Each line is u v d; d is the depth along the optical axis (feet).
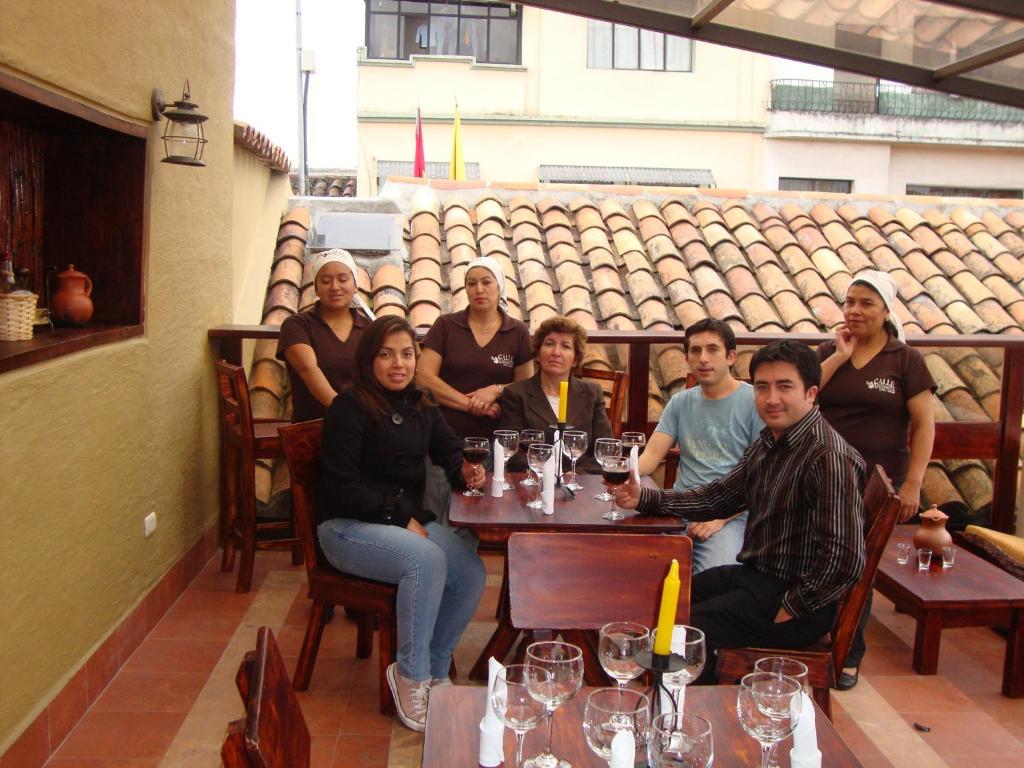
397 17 58.54
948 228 28.04
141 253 13.29
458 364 15.48
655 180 57.67
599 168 57.93
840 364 14.01
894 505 9.62
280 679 6.14
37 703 10.19
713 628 9.93
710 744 5.78
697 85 58.49
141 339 13.42
